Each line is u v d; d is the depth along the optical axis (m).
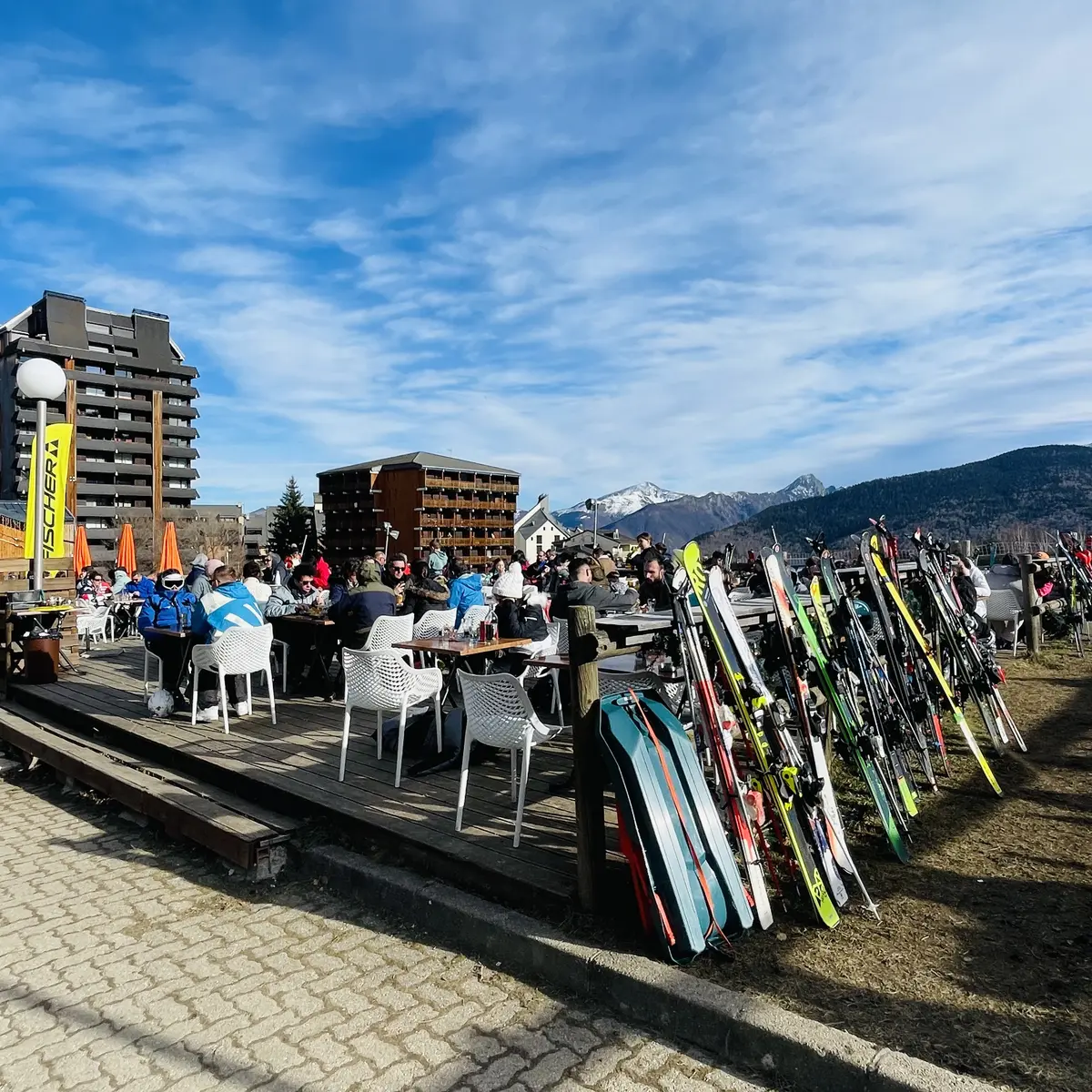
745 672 3.42
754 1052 2.37
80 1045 2.68
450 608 8.91
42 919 3.75
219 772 5.05
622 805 2.88
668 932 2.74
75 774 5.73
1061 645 9.98
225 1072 2.50
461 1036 2.64
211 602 5.98
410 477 68.50
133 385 73.00
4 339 69.12
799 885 3.17
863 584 5.54
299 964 3.20
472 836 3.79
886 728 4.25
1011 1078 2.10
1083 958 2.68
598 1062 2.46
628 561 11.42
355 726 6.21
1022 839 3.78
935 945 2.82
